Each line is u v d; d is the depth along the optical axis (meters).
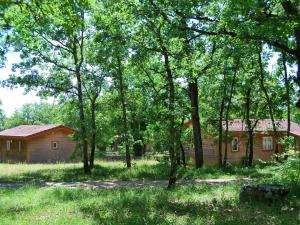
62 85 30.86
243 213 11.79
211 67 26.00
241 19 15.15
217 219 10.88
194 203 13.70
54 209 12.77
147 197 15.10
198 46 20.53
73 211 12.34
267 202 13.55
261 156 47.66
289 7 15.75
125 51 20.83
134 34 19.77
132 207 13.05
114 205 13.30
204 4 16.23
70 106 33.19
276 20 15.00
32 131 52.75
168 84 18.59
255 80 37.97
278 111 39.28
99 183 25.97
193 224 10.28
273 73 37.06
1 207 13.83
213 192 16.92
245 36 15.56
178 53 19.41
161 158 18.94
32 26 10.52
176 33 16.89
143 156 53.34
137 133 33.12
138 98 32.47
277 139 35.41
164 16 16.73
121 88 32.53
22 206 13.95
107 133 36.50
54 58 29.94
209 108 41.81
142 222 10.52
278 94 37.66
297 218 11.09
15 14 10.02
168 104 17.84
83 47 30.62
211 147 48.44
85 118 33.50
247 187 14.11
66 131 54.34
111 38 20.95
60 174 31.03
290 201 13.54
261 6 14.55
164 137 18.08
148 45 19.88
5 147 55.72
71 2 9.44
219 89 38.16
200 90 39.31
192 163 46.62
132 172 30.00
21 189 19.94
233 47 18.45
